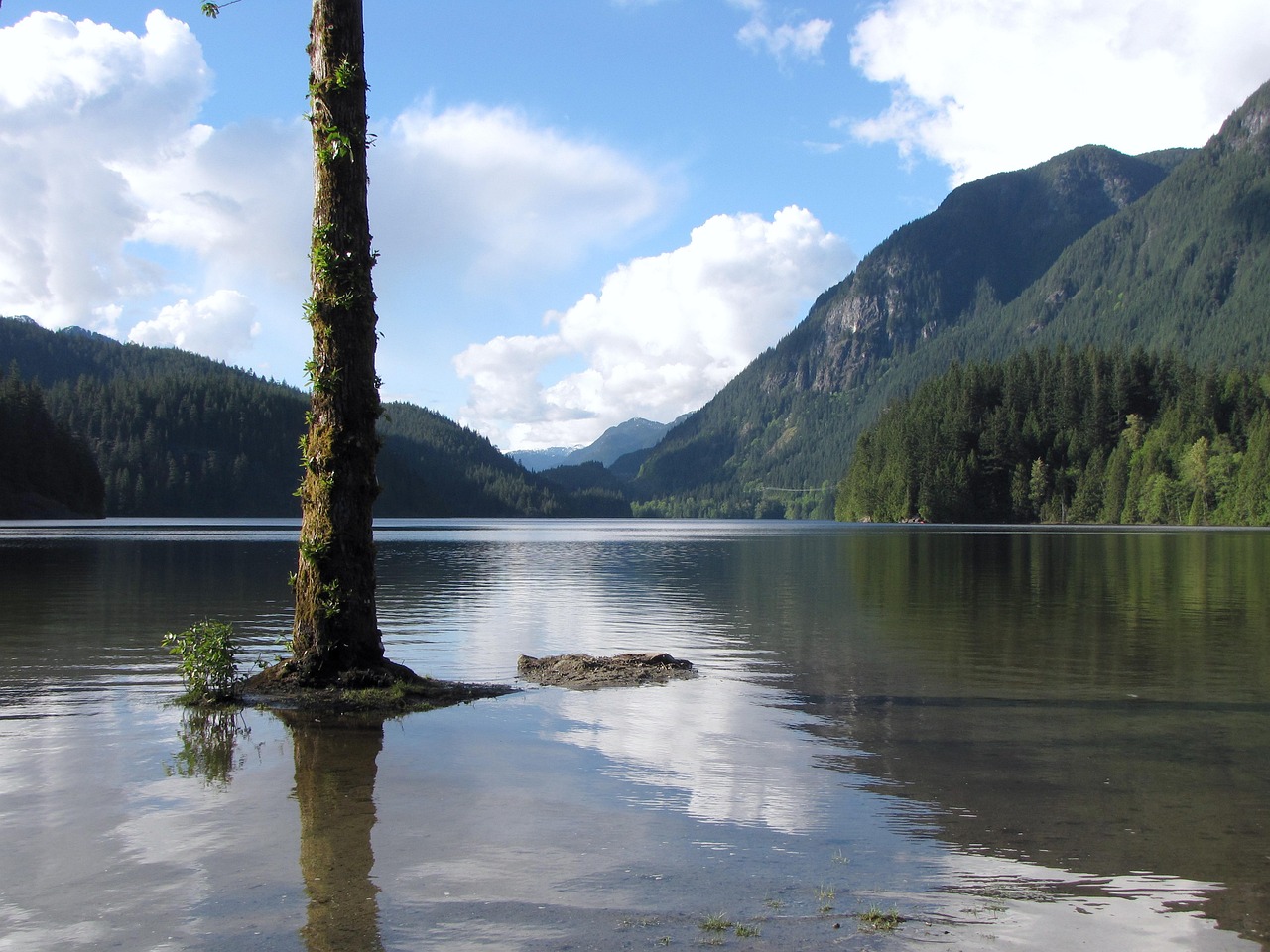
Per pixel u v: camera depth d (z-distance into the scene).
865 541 82.00
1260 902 5.63
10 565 38.94
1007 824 7.10
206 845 6.34
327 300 12.74
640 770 8.60
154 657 15.23
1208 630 20.20
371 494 13.01
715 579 36.38
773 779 8.30
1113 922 5.33
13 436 134.88
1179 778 8.44
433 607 25.28
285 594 26.84
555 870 5.97
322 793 7.66
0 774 8.21
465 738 9.85
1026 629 20.41
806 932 5.11
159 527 109.12
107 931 4.98
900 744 9.76
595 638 18.94
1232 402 159.62
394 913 5.24
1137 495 155.38
